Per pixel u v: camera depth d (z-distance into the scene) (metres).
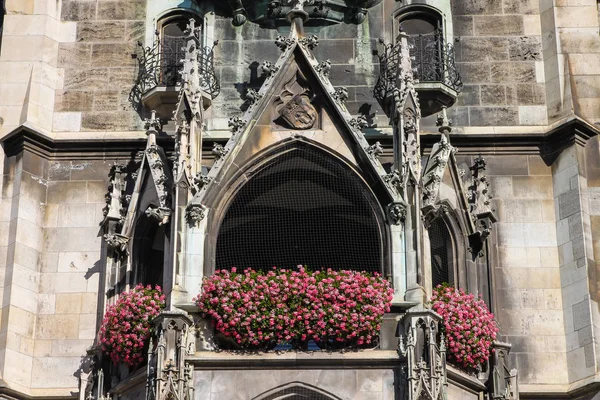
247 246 34.97
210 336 32.97
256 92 35.44
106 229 35.34
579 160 35.78
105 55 37.53
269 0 37.50
